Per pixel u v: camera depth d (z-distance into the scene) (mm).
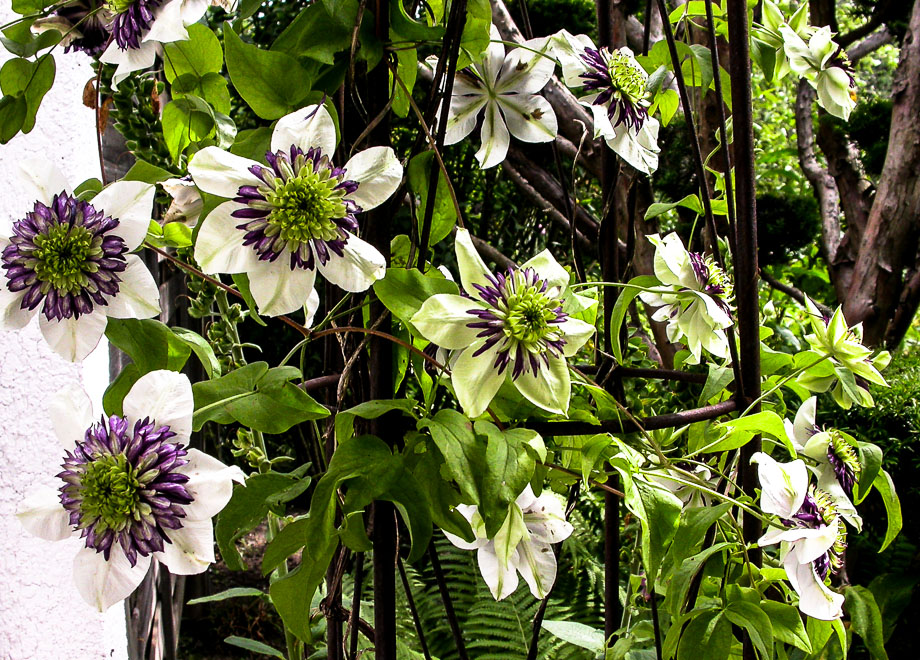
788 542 514
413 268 490
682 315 620
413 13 565
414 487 440
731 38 580
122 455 403
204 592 2150
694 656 515
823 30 643
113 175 1178
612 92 554
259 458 692
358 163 433
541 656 1448
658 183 1350
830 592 518
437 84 496
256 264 421
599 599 1542
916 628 1240
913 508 1287
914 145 1575
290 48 474
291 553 458
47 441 727
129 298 434
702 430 642
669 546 515
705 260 614
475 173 2072
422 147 516
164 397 409
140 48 476
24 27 499
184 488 403
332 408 551
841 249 1774
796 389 657
